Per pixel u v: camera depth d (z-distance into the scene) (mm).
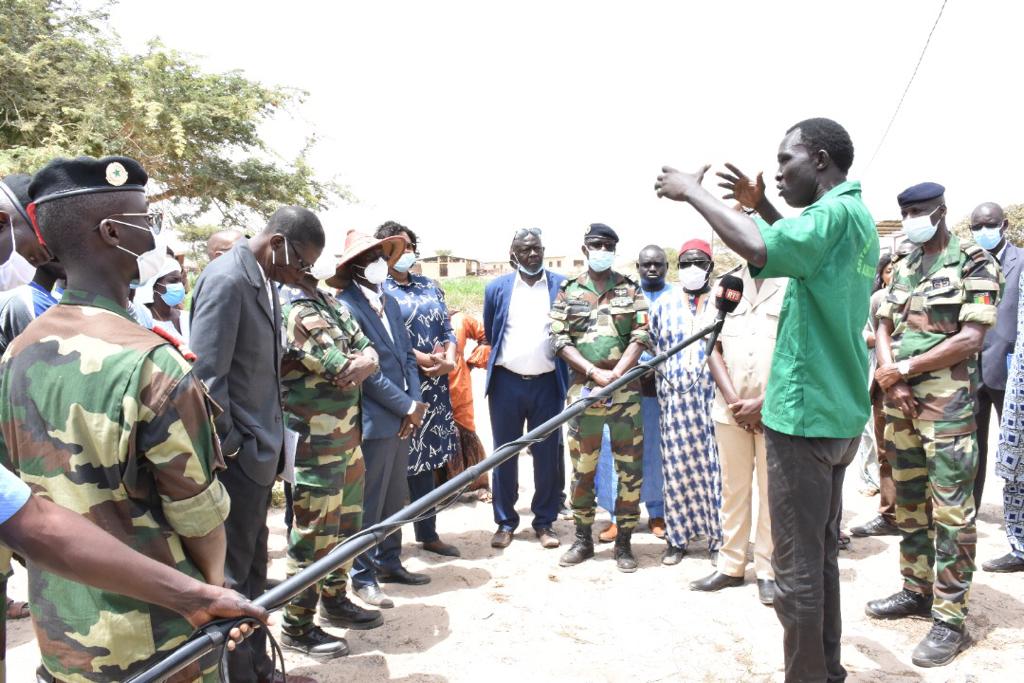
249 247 2891
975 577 4320
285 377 3373
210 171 17531
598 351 4668
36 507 1425
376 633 3771
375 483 4066
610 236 4660
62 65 14570
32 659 3480
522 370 4938
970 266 3480
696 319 4551
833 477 2746
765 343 3916
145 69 16297
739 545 4199
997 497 5898
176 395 1618
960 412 3430
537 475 5047
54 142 13531
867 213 2596
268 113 18812
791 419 2557
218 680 1810
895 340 3797
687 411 4566
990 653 3416
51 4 15359
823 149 2602
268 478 2891
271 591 1602
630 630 3762
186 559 1745
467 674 3352
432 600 4176
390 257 4652
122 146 15430
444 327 5082
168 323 4070
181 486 1652
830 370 2537
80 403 1582
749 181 2795
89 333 1624
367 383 3908
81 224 1652
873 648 3514
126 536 1632
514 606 4070
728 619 3857
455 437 5219
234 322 2705
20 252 2486
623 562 4578
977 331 3373
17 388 1651
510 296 4941
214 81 17719
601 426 4570
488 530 5406
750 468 4148
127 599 1646
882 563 4566
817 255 2381
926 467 3680
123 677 1652
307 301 3369
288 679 3256
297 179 19141
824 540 2852
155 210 1823
